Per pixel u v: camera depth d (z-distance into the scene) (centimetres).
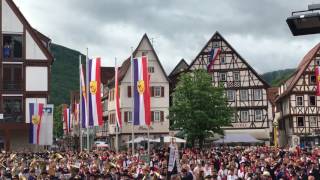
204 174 2117
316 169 2094
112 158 2834
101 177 1723
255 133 7012
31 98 5088
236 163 2462
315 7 569
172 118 5600
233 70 7069
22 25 5128
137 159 2742
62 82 16550
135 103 3142
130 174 1956
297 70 7569
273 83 12381
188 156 2769
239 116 7050
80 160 2700
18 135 5022
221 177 2194
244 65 7050
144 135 6719
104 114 7744
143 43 6856
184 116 5509
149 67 6831
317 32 591
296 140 6469
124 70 6994
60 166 2189
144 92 3116
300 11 575
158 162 2742
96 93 3284
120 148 6738
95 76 3281
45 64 5147
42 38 5888
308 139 6831
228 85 7069
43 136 4103
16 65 5094
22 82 5081
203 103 5512
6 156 2880
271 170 2256
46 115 4122
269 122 7362
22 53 5109
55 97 15712
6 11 5109
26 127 4922
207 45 7081
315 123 6906
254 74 7050
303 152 3281
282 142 7756
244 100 7044
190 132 5500
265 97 7006
